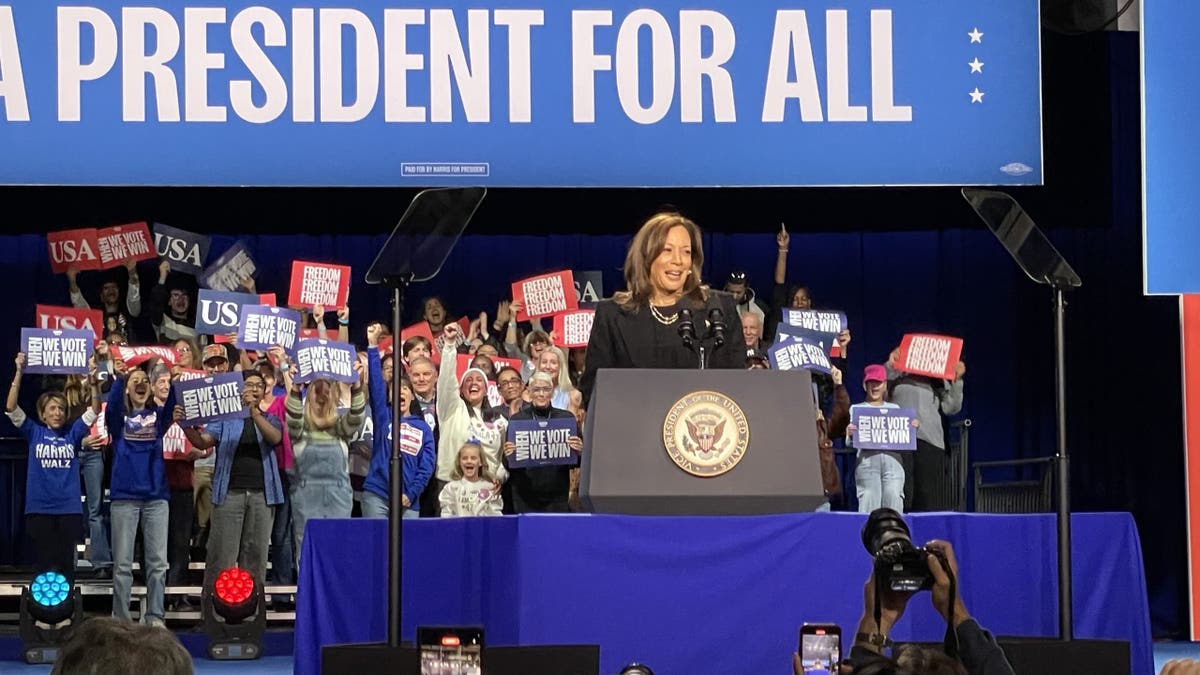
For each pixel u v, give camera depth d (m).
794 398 5.70
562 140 11.84
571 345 13.15
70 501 11.91
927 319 15.50
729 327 6.39
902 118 11.95
